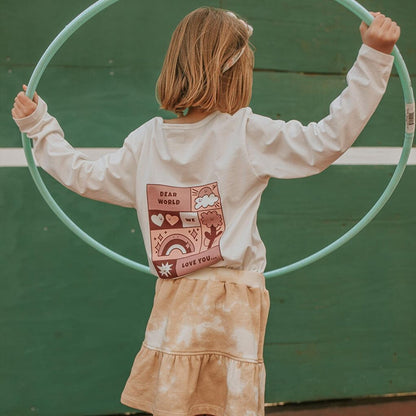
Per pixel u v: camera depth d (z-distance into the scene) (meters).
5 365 2.54
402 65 1.59
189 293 1.45
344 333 2.78
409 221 2.81
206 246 1.45
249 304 1.44
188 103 1.48
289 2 2.63
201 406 1.48
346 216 2.74
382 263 2.80
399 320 2.83
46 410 2.59
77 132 2.50
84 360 2.60
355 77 1.34
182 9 2.55
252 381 1.40
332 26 2.68
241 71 1.52
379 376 2.83
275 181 2.67
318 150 1.36
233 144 1.43
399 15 2.72
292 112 2.66
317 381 2.77
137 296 2.62
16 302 2.53
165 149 1.48
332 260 2.75
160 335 1.50
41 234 2.53
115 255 2.16
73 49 2.48
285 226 2.69
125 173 1.54
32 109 1.52
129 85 2.54
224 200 1.44
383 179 2.78
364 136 2.75
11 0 2.43
